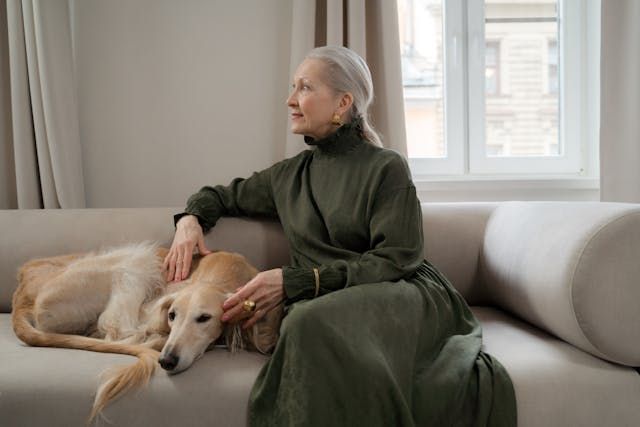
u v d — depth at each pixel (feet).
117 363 3.39
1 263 5.09
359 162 4.32
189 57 6.84
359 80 4.49
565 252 3.56
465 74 7.11
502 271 4.54
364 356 3.02
